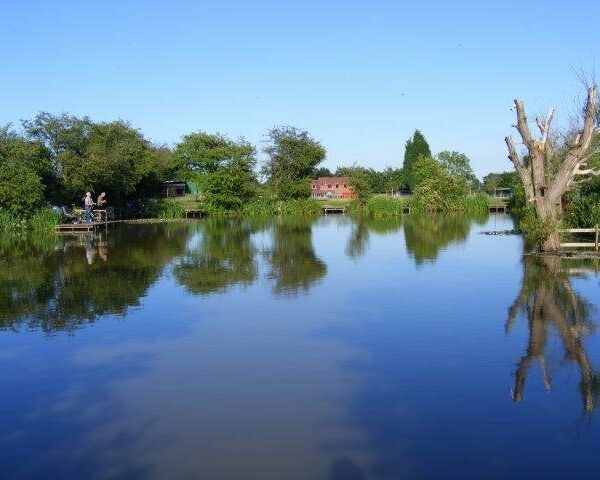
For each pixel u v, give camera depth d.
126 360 9.37
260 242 28.52
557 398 7.52
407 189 91.50
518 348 9.71
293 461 5.97
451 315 12.09
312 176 65.19
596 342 9.96
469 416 7.00
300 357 9.39
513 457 6.00
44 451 6.32
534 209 23.62
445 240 28.44
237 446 6.32
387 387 8.00
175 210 54.03
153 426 6.88
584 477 5.61
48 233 35.56
